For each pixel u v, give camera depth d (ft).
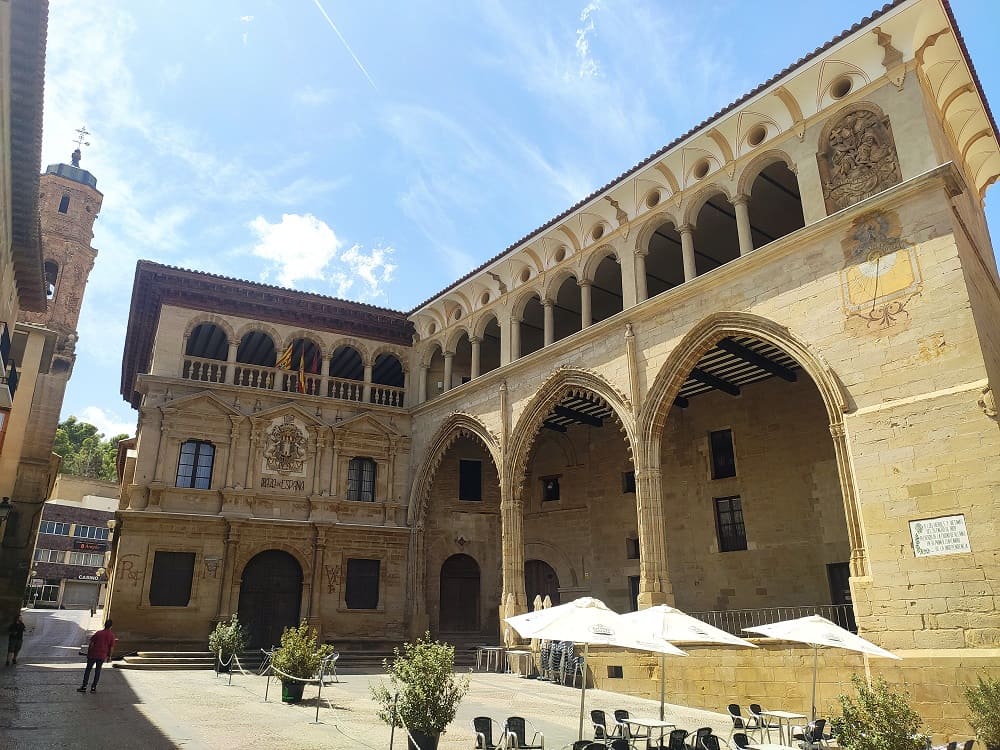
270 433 111.45
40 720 46.03
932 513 54.49
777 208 91.30
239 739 41.68
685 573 99.35
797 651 58.75
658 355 80.74
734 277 74.74
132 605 95.71
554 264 100.42
